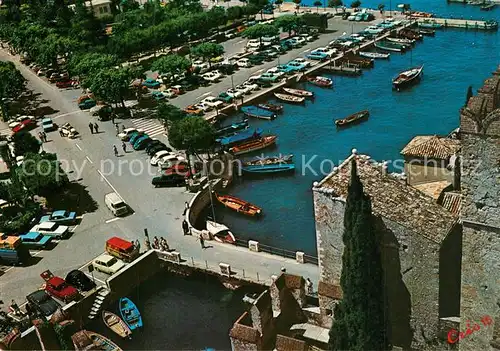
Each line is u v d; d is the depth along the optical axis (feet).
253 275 264.93
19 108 535.60
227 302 267.18
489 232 161.99
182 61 558.56
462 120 154.30
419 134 441.68
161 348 242.58
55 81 604.90
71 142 446.19
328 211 199.93
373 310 178.40
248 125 476.13
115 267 277.03
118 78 486.79
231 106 510.99
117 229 319.27
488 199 158.10
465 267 170.60
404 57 629.10
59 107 531.50
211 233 302.04
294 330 221.87
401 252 186.19
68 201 354.33
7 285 277.85
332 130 464.24
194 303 268.41
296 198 363.56
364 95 533.96
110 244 288.51
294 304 225.35
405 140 433.89
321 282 214.28
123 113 500.74
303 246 310.45
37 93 579.07
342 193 196.13
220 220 342.44
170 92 546.26
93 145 436.35
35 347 225.97
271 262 274.98
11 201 341.41
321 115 497.05
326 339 214.28
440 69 578.25
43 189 335.47
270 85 560.61
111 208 334.65
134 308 258.78
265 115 495.00
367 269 174.40
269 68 610.24
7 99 558.56
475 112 151.94
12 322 242.99
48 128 473.26
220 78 590.96
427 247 179.52
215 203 359.25
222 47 638.94
